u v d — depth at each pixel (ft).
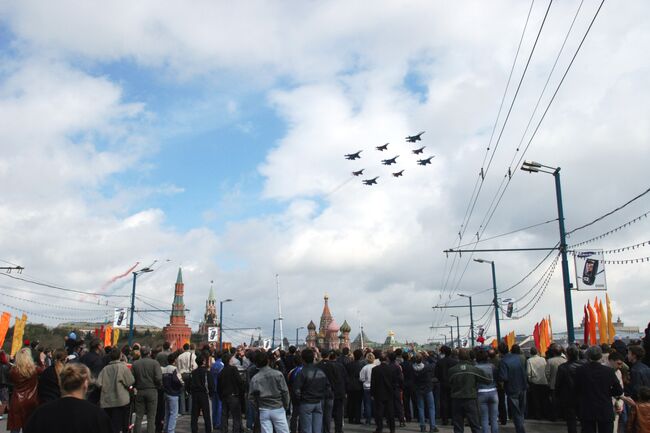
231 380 52.85
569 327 80.23
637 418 32.86
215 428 62.13
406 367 62.39
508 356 47.67
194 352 62.39
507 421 63.41
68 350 55.01
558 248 84.74
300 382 42.42
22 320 109.70
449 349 61.16
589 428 35.81
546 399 62.34
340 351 69.67
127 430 42.80
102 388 41.27
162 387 48.80
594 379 35.58
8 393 64.49
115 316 163.02
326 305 534.37
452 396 44.68
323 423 51.49
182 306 460.96
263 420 37.58
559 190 84.53
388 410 53.11
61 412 18.13
